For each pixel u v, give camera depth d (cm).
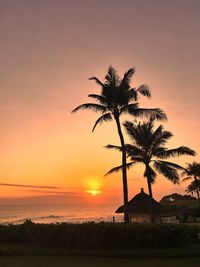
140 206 4131
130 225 2436
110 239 2373
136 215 4159
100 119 3488
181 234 2402
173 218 5356
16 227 2675
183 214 5094
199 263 1930
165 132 3997
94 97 3484
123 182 3344
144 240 2361
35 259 2091
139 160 3959
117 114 3478
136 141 3988
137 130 4000
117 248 2350
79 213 16350
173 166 3941
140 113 3469
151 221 3800
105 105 3491
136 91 3469
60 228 2508
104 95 3475
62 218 10994
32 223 2712
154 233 2375
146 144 3953
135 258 2134
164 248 2342
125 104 3500
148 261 2022
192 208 5788
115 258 2136
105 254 2200
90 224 2466
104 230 2388
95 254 2216
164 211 4144
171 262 1975
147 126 4000
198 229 2572
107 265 1894
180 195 10575
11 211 18975
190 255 2175
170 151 3897
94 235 2394
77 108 3481
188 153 3869
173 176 3906
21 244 2559
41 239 2517
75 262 1992
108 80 3522
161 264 1911
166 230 2388
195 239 2544
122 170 3388
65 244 2461
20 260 2059
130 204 4162
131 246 2359
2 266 1872
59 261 2023
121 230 2381
